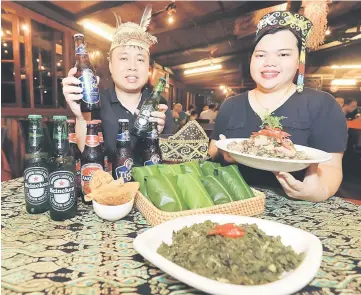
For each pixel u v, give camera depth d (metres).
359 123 4.31
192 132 1.67
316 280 0.66
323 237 0.88
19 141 3.31
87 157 1.08
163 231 0.75
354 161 4.32
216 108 6.64
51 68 3.82
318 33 1.48
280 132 1.31
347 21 5.38
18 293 0.59
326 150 1.45
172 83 7.35
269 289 0.52
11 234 0.86
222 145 1.32
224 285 0.52
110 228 0.92
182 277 0.55
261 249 0.65
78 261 0.72
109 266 0.70
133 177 1.10
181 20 4.85
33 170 0.99
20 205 1.11
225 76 7.32
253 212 1.04
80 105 1.18
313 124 1.50
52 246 0.80
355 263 0.73
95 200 0.97
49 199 0.98
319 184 1.15
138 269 0.69
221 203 1.01
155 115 1.28
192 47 6.27
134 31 1.43
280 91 1.51
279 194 1.33
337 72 6.19
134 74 1.46
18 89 3.31
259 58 1.42
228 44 6.14
